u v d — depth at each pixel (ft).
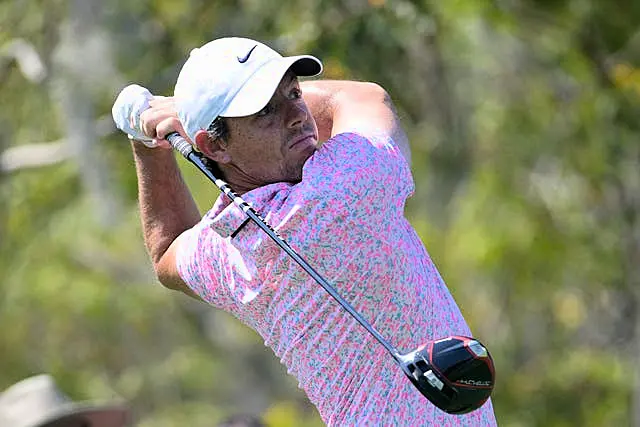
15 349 228.84
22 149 137.80
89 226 164.86
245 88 48.70
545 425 183.83
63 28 131.75
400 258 48.93
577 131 154.20
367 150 48.80
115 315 229.66
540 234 169.27
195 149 51.19
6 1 132.57
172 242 54.75
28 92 137.49
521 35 142.31
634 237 164.66
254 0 124.06
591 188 161.17
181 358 250.37
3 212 158.20
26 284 202.69
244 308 51.21
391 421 49.21
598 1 132.67
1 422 82.69
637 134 145.59
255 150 49.47
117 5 131.13
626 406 179.73
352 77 114.21
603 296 176.45
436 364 45.65
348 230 48.19
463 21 139.03
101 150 135.23
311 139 49.85
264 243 48.75
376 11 113.09
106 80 131.85
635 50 136.98
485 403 51.24
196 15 129.90
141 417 248.73
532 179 167.12
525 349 193.06
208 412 254.06
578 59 139.23
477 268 178.50
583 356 184.55
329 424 50.55
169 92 130.82
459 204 164.66
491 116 159.33
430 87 138.72
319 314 49.16
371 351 49.16
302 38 114.42
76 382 234.38
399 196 49.29
